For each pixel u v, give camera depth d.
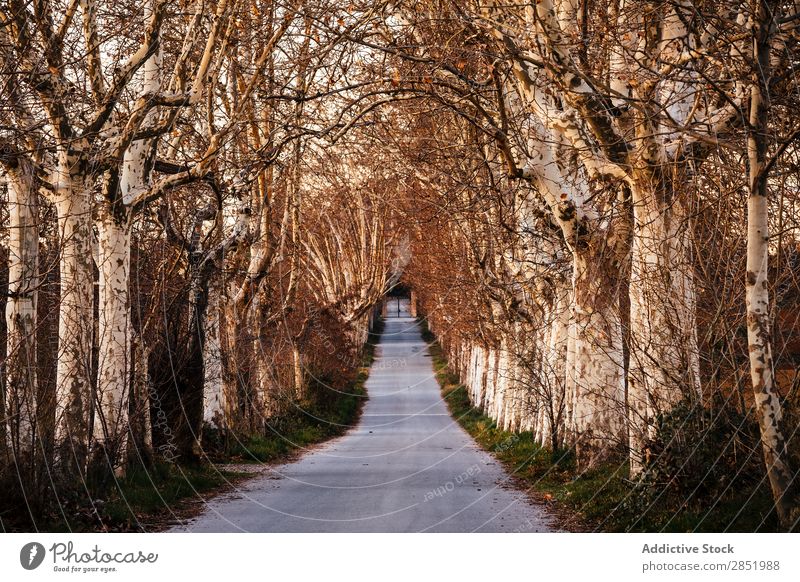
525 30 13.91
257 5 20.31
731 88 12.77
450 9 16.27
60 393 13.94
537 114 14.97
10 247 14.69
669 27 13.09
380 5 16.64
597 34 13.81
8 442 12.02
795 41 11.41
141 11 16.88
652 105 12.42
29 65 13.41
